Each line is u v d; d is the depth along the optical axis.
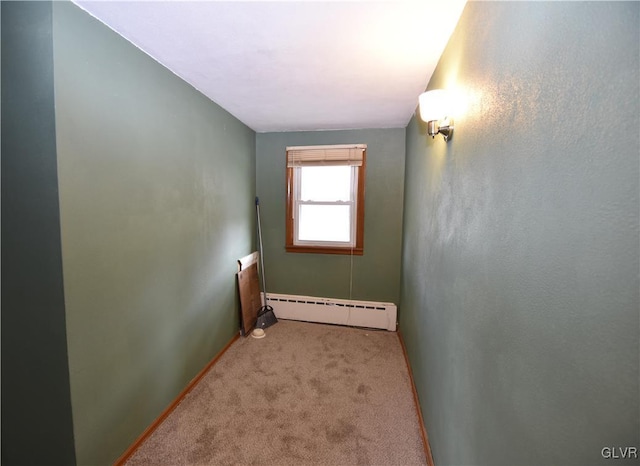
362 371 2.31
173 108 1.79
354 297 3.21
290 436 1.66
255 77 1.84
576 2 0.51
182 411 1.85
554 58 0.57
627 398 0.40
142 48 1.50
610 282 0.43
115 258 1.40
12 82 1.11
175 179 1.83
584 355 0.48
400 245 3.06
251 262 3.04
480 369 0.93
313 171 3.21
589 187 0.48
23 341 1.21
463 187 1.13
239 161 2.77
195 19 1.26
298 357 2.50
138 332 1.56
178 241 1.88
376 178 3.04
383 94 2.09
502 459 0.77
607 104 0.44
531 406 0.64
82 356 1.25
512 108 0.75
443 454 1.31
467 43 1.11
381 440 1.65
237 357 2.49
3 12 1.10
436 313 1.52
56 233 1.13
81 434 1.25
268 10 1.20
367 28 1.32
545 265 0.60
